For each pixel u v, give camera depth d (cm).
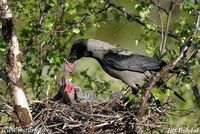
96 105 1429
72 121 1377
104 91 1639
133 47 2344
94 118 1390
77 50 1606
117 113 1403
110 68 1595
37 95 1539
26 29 1541
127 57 1582
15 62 1335
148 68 1554
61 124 1379
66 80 1494
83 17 1549
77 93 1495
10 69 1335
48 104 1413
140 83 1565
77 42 1608
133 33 2425
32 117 1387
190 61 1399
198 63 1392
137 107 1403
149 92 1354
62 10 1552
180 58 1366
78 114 1391
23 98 1340
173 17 1738
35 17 1548
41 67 1557
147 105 1402
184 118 1677
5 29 1330
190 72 1463
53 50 1530
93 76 1727
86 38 1792
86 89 1647
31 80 1545
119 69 1581
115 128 1386
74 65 1603
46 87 1560
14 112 1341
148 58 1564
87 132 1380
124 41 2409
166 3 1759
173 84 1477
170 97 1474
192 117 1688
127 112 1380
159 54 1539
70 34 1557
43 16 1535
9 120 1430
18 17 1552
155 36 1673
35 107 1416
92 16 1534
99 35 2394
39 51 1559
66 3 1510
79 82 1677
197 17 1475
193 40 1377
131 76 1571
